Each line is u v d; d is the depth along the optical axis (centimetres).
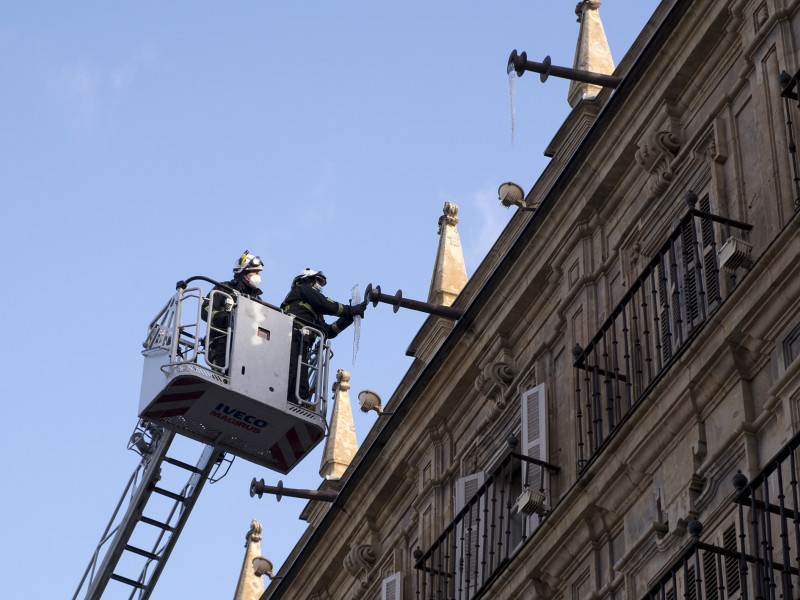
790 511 1825
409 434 2958
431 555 2492
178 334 2955
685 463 2038
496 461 2672
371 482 3075
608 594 2166
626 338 2206
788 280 1895
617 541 2186
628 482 2139
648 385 2139
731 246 1998
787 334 1917
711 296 2117
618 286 2416
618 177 2467
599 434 2223
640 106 2395
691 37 2297
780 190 2044
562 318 2545
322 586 3244
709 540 1962
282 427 3023
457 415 2850
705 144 2266
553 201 2569
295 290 3098
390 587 2878
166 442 3350
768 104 2111
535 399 2494
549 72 2441
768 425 1923
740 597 1858
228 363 2959
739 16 2219
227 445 3086
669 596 1895
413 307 2881
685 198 2134
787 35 2111
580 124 2656
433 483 2858
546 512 2364
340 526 3161
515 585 2342
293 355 3056
